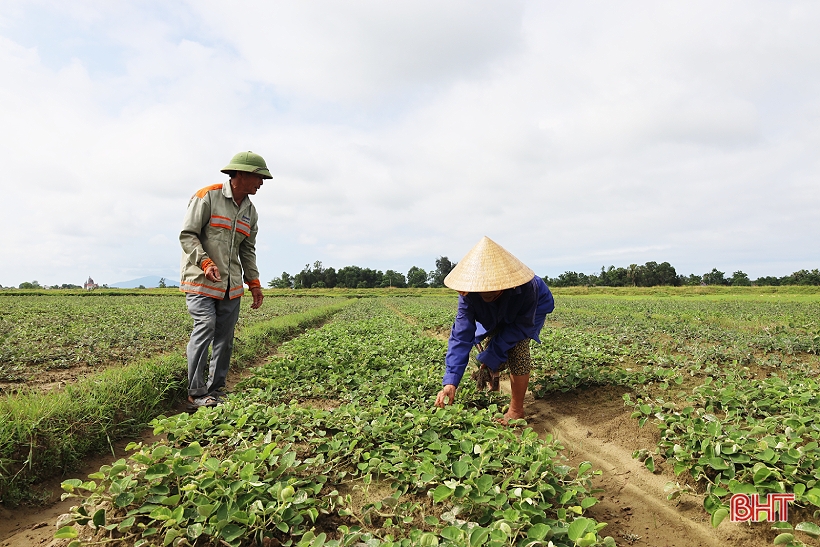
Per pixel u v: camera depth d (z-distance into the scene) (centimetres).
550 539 227
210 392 513
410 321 1616
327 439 351
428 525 253
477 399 489
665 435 341
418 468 290
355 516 253
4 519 276
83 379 501
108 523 237
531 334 420
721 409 400
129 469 268
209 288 486
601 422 423
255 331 948
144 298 2950
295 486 278
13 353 660
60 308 1593
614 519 276
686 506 285
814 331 960
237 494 252
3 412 346
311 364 623
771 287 4781
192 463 275
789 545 222
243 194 512
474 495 258
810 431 331
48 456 333
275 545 229
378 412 399
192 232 483
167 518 225
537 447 315
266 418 373
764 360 623
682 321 1331
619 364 621
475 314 407
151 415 456
